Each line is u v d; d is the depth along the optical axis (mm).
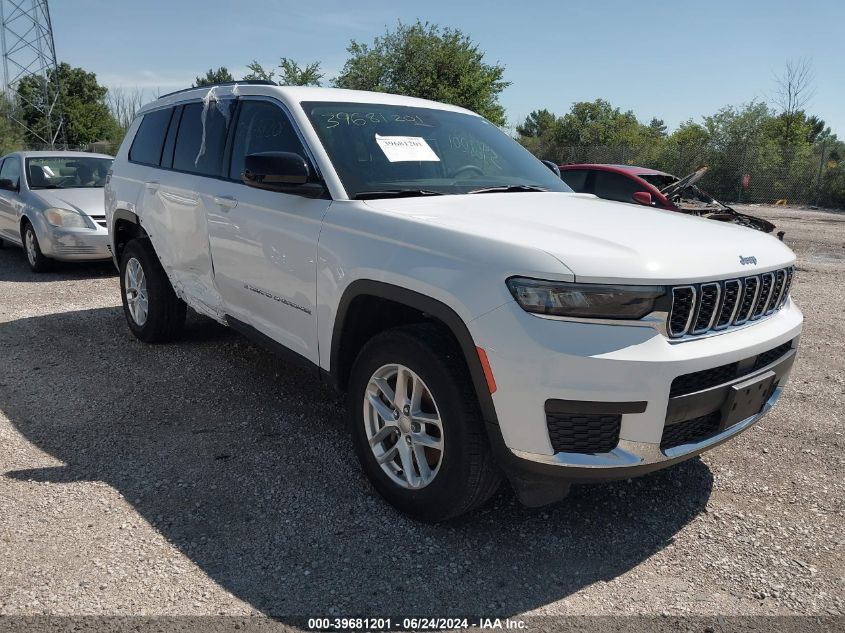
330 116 3639
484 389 2502
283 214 3469
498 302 2441
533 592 2510
